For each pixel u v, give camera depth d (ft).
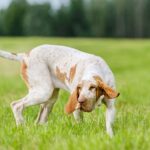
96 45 167.53
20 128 30.60
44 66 33.81
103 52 151.43
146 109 41.73
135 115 36.06
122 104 47.55
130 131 27.50
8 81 79.10
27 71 34.22
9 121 34.50
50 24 347.56
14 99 48.60
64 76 32.86
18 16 350.64
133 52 151.02
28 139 27.37
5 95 54.75
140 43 177.88
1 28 351.46
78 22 348.18
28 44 165.48
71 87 32.07
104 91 27.37
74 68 31.89
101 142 24.89
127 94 56.54
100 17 347.77
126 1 348.38
